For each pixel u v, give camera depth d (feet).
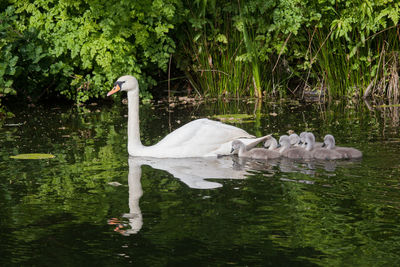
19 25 50.55
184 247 18.95
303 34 53.47
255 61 51.67
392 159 28.89
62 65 49.67
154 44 52.11
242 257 18.11
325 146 30.86
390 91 50.57
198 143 31.68
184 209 22.41
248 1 51.01
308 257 18.02
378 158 29.17
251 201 23.11
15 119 44.27
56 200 23.93
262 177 26.55
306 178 26.05
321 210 21.89
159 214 21.93
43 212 22.50
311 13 49.75
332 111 44.65
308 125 39.11
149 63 55.21
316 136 35.29
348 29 48.19
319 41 51.75
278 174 26.96
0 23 49.24
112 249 18.92
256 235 19.74
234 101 51.06
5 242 19.71
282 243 19.08
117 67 50.16
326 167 27.84
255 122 40.86
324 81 53.47
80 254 18.61
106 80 51.80
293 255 18.20
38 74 51.11
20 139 36.65
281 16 49.73
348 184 24.89
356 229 20.07
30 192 25.09
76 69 53.72
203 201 23.31
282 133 36.65
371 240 19.17
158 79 57.93
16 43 49.06
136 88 32.58
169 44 54.44
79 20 50.01
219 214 21.74
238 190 24.62
